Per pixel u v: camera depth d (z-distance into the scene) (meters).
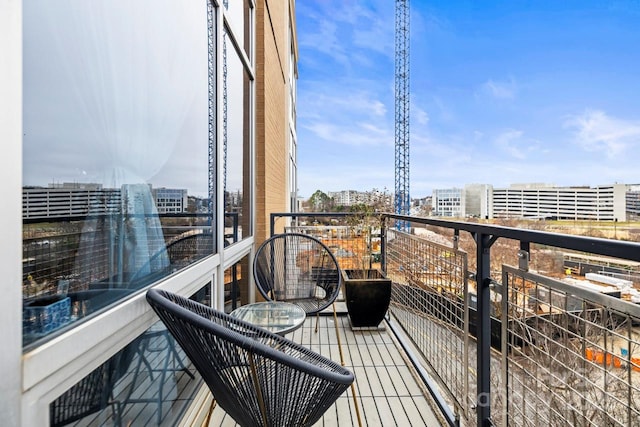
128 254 1.00
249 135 3.03
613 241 0.71
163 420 1.23
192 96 1.53
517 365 1.07
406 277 2.28
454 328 1.52
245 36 2.87
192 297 1.49
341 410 1.67
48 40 0.72
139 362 1.06
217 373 0.87
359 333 2.62
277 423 0.89
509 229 1.06
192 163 1.53
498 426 1.21
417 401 1.74
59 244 0.73
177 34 1.38
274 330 1.49
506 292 1.12
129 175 1.02
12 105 0.60
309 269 2.61
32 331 0.65
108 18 0.92
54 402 0.69
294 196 9.45
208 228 1.73
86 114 0.83
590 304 0.81
